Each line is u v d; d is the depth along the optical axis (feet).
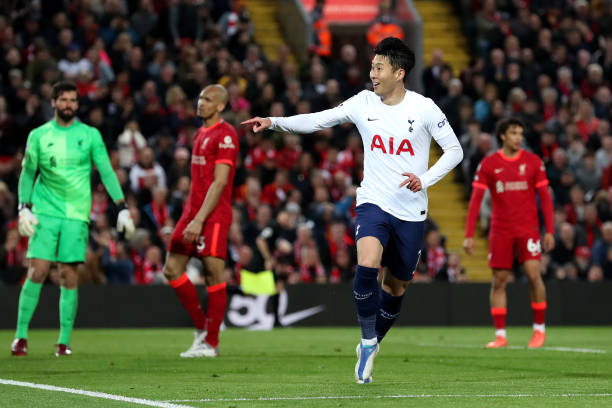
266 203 142.72
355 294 51.08
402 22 187.93
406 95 53.31
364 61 189.57
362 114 53.21
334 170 152.97
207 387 50.24
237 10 175.52
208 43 164.14
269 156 149.79
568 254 144.66
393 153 52.44
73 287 74.59
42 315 118.93
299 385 51.34
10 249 122.01
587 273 144.05
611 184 155.12
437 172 51.93
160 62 157.38
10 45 150.51
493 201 88.74
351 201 145.69
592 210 148.15
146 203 134.31
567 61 182.91
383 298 56.08
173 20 168.35
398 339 102.53
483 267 157.99
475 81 173.58
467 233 89.56
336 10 193.67
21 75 146.51
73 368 61.77
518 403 43.62
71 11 163.02
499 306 88.79
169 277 72.95
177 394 46.91
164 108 153.07
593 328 129.70
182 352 78.13
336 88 161.38
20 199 73.05
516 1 195.93
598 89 180.55
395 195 52.11
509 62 178.81
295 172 148.97
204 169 71.61
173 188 138.00
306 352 79.05
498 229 88.12
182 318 124.36
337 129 160.04
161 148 145.59
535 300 89.10
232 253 129.90
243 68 161.07
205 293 123.65
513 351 81.25
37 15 159.43
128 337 102.89
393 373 59.52
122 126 144.66
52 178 73.05
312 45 180.14
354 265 137.49
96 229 125.49
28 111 140.36
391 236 52.65
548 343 94.63
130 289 122.42
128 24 165.68
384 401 44.19
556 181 156.76
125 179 132.98
